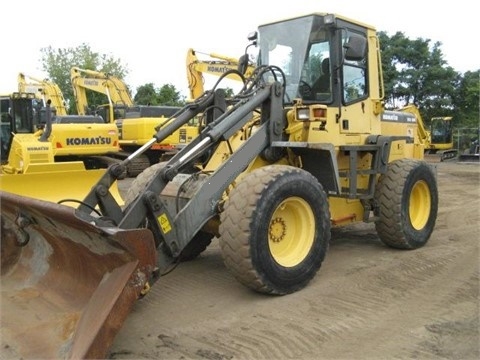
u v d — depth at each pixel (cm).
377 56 617
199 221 426
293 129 518
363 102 590
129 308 312
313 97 555
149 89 4391
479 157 2450
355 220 589
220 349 352
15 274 430
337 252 600
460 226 758
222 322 396
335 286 475
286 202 448
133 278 314
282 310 418
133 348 353
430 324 394
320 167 521
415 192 627
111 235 305
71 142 1272
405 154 706
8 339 333
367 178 597
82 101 1839
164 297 451
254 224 416
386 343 362
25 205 354
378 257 576
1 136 1127
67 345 311
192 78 1068
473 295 456
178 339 367
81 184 734
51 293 386
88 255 352
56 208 317
